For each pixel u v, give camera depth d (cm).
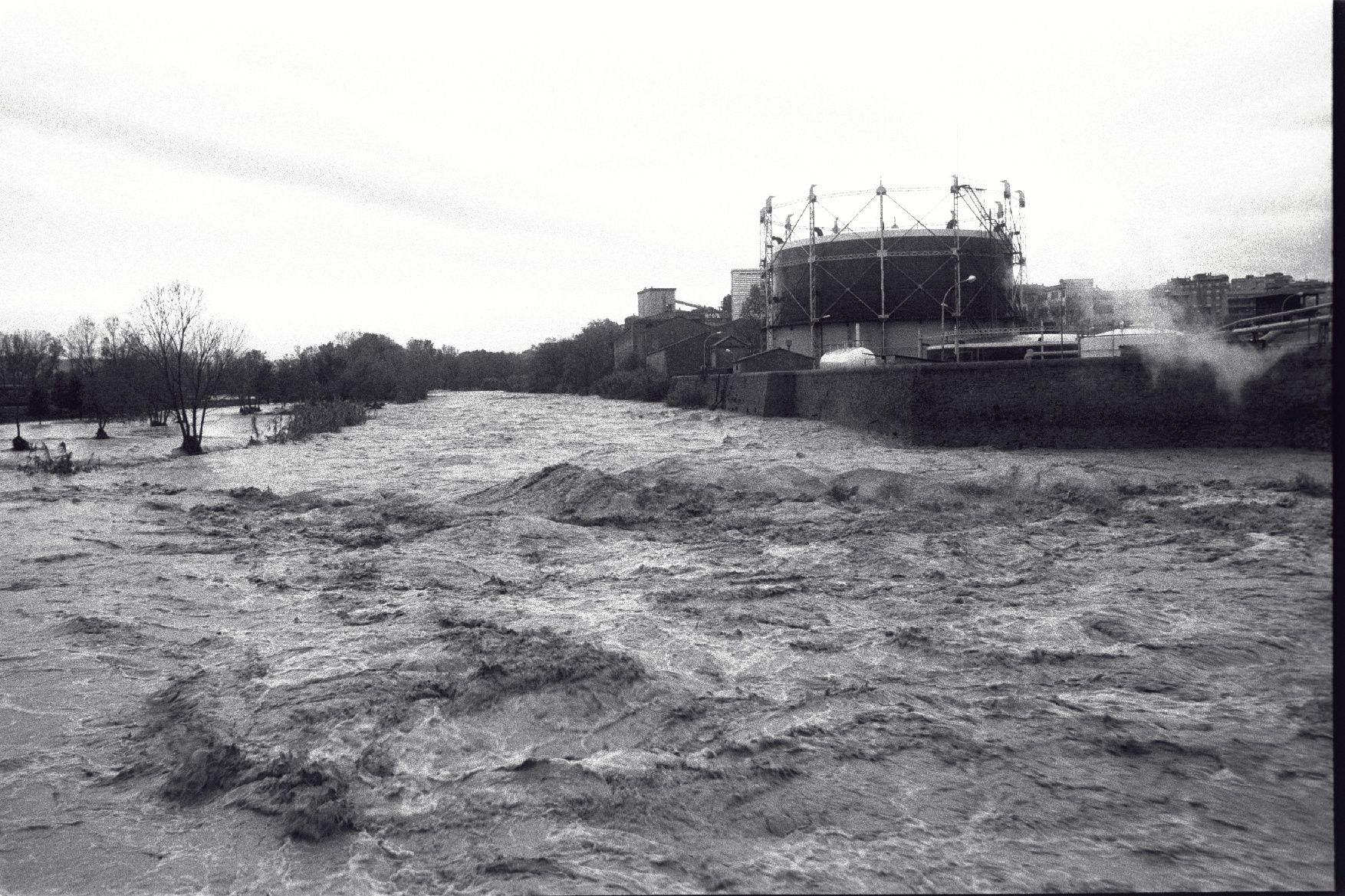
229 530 2081
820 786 805
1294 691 975
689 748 883
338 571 1644
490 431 5381
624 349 10644
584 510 2091
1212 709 941
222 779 838
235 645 1234
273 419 6550
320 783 809
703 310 12319
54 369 7650
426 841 735
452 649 1159
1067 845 709
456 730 930
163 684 1104
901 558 1611
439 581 1549
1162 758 840
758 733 909
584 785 812
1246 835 719
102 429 5100
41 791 841
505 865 697
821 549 1727
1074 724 915
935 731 905
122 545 1920
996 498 2095
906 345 6588
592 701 987
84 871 712
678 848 716
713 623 1274
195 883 694
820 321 6744
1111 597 1338
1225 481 2159
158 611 1409
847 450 3412
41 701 1055
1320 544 1563
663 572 1590
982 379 3338
